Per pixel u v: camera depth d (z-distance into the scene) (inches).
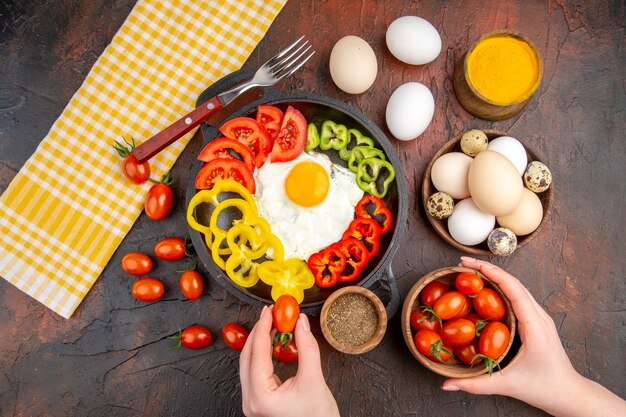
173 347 26.5
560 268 27.6
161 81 27.2
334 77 26.0
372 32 28.0
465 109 27.6
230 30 27.5
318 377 22.1
